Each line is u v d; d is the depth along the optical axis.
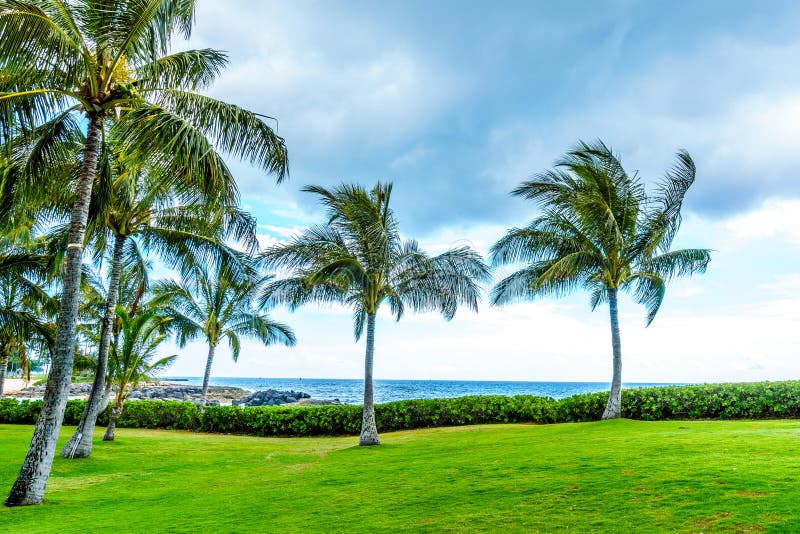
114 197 12.86
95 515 7.93
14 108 8.71
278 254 16.41
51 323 15.83
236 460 14.39
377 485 8.73
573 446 10.88
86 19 9.08
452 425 22.11
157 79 9.79
